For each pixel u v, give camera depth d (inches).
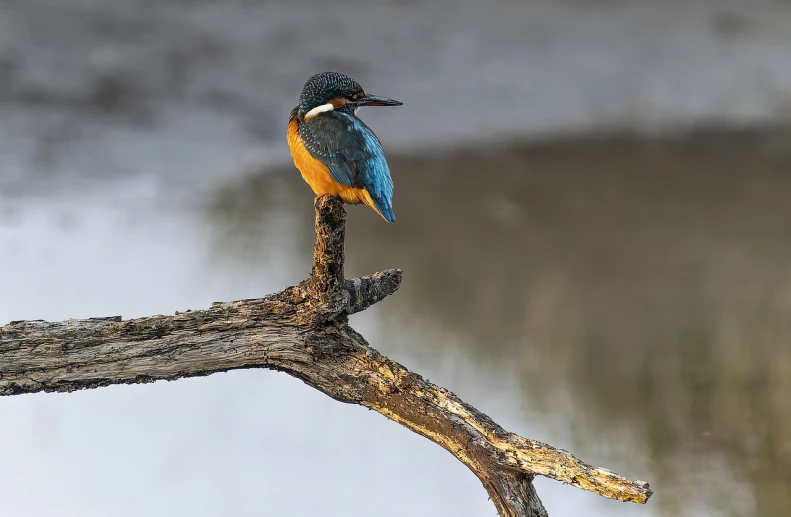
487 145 754.2
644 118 818.8
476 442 243.9
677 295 550.9
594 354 482.6
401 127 764.6
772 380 464.4
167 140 682.2
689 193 697.0
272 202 629.6
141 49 764.0
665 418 436.5
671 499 386.3
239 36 810.8
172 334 251.4
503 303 529.0
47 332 243.4
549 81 850.8
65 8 786.2
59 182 616.1
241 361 256.5
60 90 701.9
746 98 871.1
